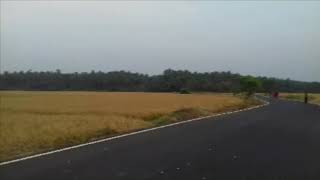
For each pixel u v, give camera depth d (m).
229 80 170.12
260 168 11.89
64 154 13.92
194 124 27.22
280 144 17.41
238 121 30.20
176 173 10.96
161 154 14.18
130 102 58.69
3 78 174.00
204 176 10.63
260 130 23.34
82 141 17.72
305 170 11.68
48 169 11.27
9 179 9.96
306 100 74.12
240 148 16.03
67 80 178.75
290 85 188.62
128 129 23.11
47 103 54.34
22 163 12.16
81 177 10.30
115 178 10.24
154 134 20.53
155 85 173.38
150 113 35.47
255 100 77.69
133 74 183.50
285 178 10.58
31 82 175.75
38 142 16.53
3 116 29.38
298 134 21.42
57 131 19.64
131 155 13.85
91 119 26.94
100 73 183.38
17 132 19.11
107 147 15.73
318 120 31.47
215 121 30.14
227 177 10.59
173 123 28.05
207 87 168.88
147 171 11.17
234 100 72.56
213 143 17.36
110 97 79.88
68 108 42.88
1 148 14.95
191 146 16.33
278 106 58.91
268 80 147.50
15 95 88.88
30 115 30.91
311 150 15.76
